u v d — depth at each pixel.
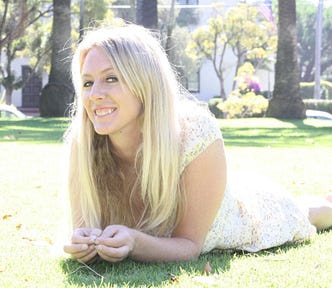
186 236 2.97
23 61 39.84
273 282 2.53
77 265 2.85
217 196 2.97
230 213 3.11
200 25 38.50
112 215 3.08
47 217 4.09
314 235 3.50
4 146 9.17
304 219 3.44
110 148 3.01
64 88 17.36
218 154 2.97
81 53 2.92
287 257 3.01
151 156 2.85
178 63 34.25
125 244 2.73
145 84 2.82
